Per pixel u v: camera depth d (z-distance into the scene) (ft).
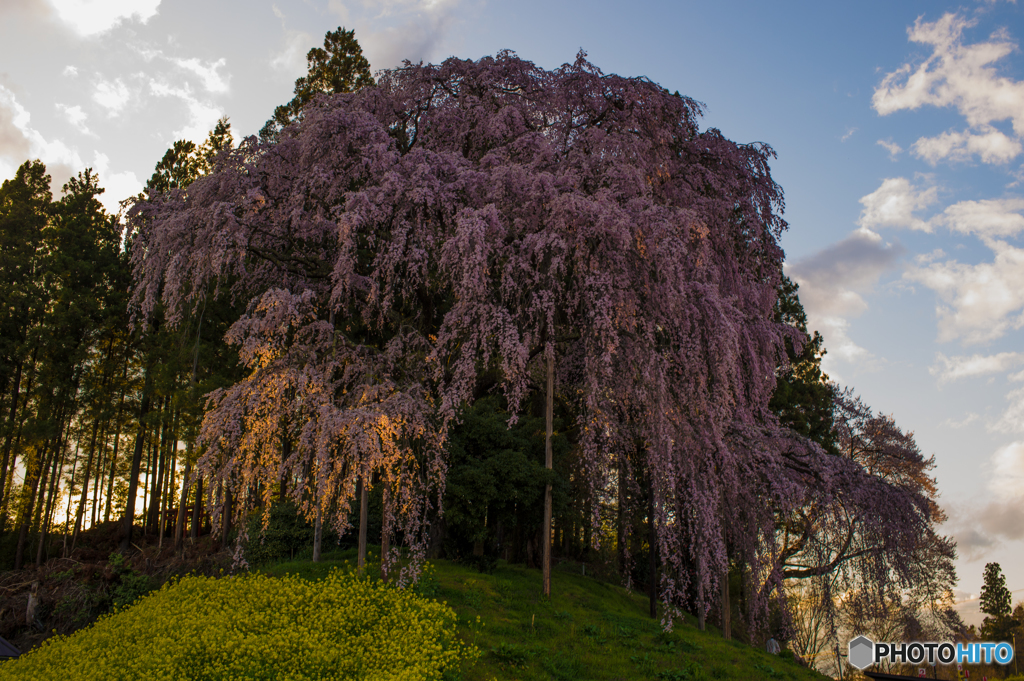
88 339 92.32
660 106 51.11
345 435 36.83
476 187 43.57
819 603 62.03
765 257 57.00
